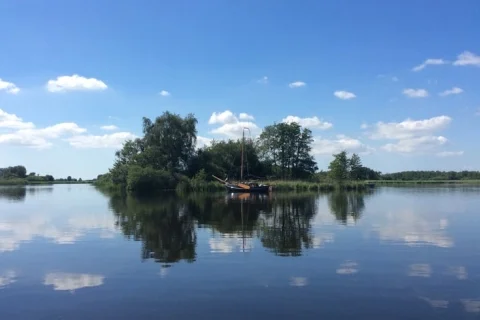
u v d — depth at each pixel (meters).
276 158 114.12
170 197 61.84
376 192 77.00
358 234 22.50
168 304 11.26
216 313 10.56
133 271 14.71
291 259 16.30
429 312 10.54
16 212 37.00
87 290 12.62
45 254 17.81
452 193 71.38
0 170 168.50
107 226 26.64
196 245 19.56
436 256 16.73
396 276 13.77
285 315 10.38
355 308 10.84
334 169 94.56
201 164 94.88
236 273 14.25
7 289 12.83
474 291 12.17
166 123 93.56
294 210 37.50
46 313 10.80
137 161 91.94
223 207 41.47
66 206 44.16
